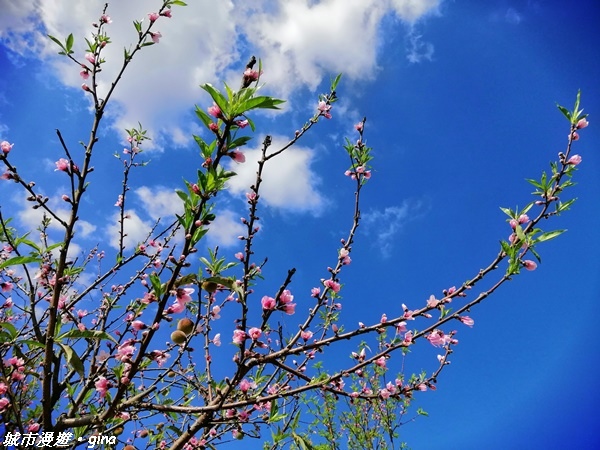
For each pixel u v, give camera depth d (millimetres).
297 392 2961
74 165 3039
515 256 3012
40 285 3832
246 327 2781
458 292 3230
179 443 2896
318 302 3529
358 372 3477
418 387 3512
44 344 3010
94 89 3477
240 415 3324
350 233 3973
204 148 2438
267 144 3223
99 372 3400
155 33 3812
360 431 7168
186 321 3344
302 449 3318
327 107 4047
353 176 4238
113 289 4996
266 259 3311
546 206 3285
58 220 2959
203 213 2490
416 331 3168
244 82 2395
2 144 2941
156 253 4441
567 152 3385
